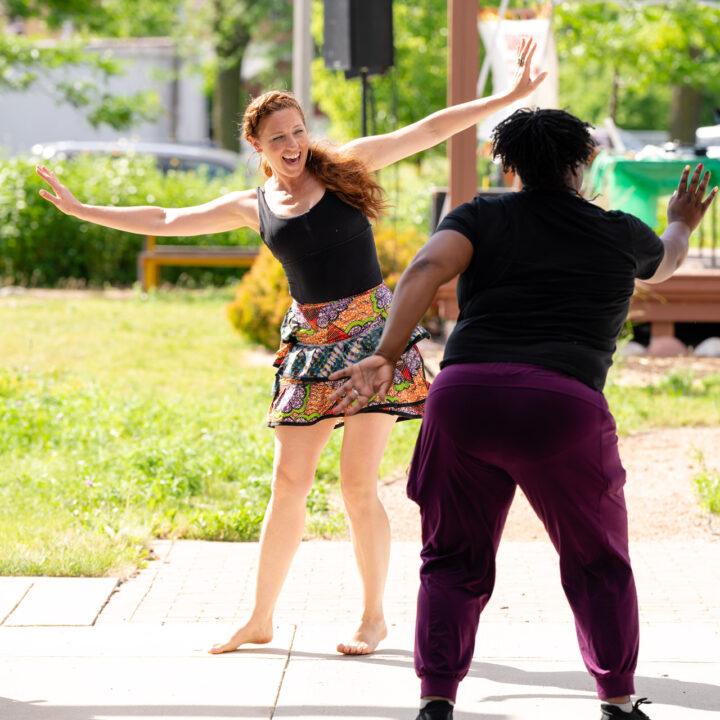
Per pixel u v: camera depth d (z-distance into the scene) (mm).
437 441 7512
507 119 7805
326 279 9477
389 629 10695
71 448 18375
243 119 9547
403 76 57656
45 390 22141
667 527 14570
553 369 7336
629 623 7566
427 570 7758
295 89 31734
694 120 76938
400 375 9586
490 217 7613
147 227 10125
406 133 9859
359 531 9867
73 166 43938
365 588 10016
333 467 17125
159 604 11508
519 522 14977
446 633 7520
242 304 28938
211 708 8602
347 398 7336
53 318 33031
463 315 7750
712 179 27828
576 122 7691
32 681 9117
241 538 14133
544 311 7500
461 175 26797
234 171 57250
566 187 7707
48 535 13391
